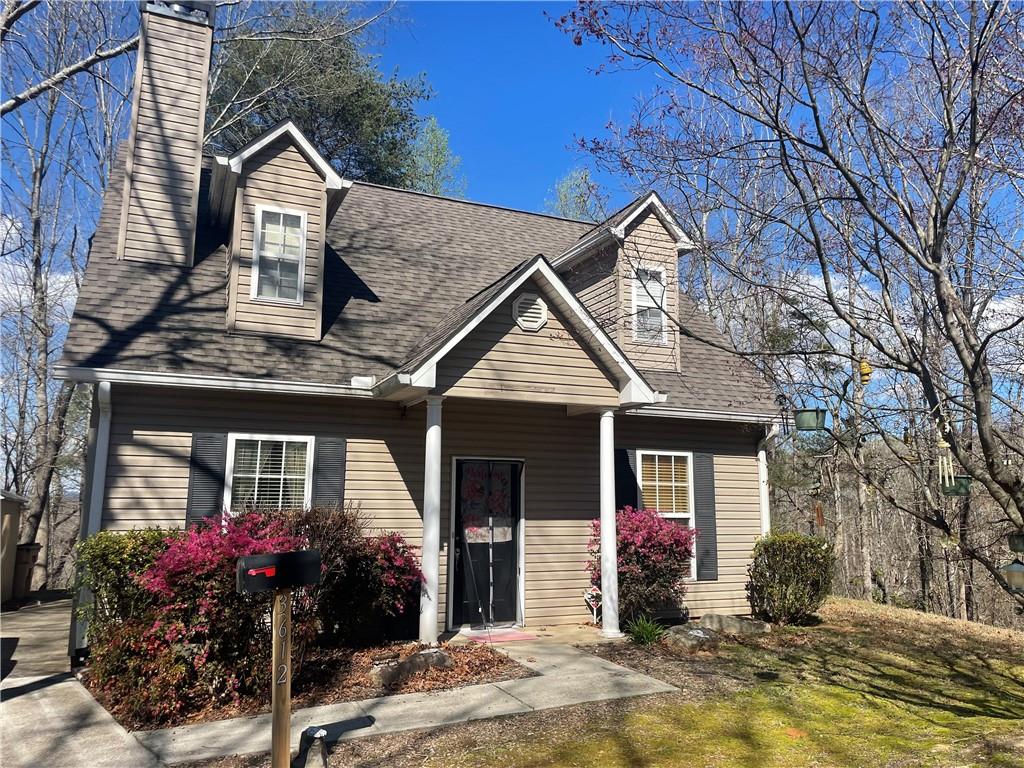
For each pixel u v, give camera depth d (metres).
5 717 5.79
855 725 5.87
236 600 5.92
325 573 7.05
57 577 26.22
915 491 12.56
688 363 11.86
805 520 19.62
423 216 13.19
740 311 12.98
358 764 4.81
